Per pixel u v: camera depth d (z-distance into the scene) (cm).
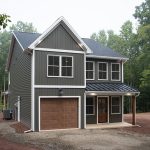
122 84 2659
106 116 2588
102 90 2344
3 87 5869
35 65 2100
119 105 2652
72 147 1544
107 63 2641
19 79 2627
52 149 1485
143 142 1717
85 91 2281
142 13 4538
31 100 2123
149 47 4297
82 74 2286
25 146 1530
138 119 2880
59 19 2161
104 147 1556
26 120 2292
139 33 4319
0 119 2917
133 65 4897
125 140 1770
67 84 2216
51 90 2153
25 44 2403
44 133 2002
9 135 1906
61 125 2198
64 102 2216
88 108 2506
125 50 5056
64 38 2217
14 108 2873
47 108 2147
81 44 2264
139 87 4622
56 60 2184
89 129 2222
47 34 2133
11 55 3086
